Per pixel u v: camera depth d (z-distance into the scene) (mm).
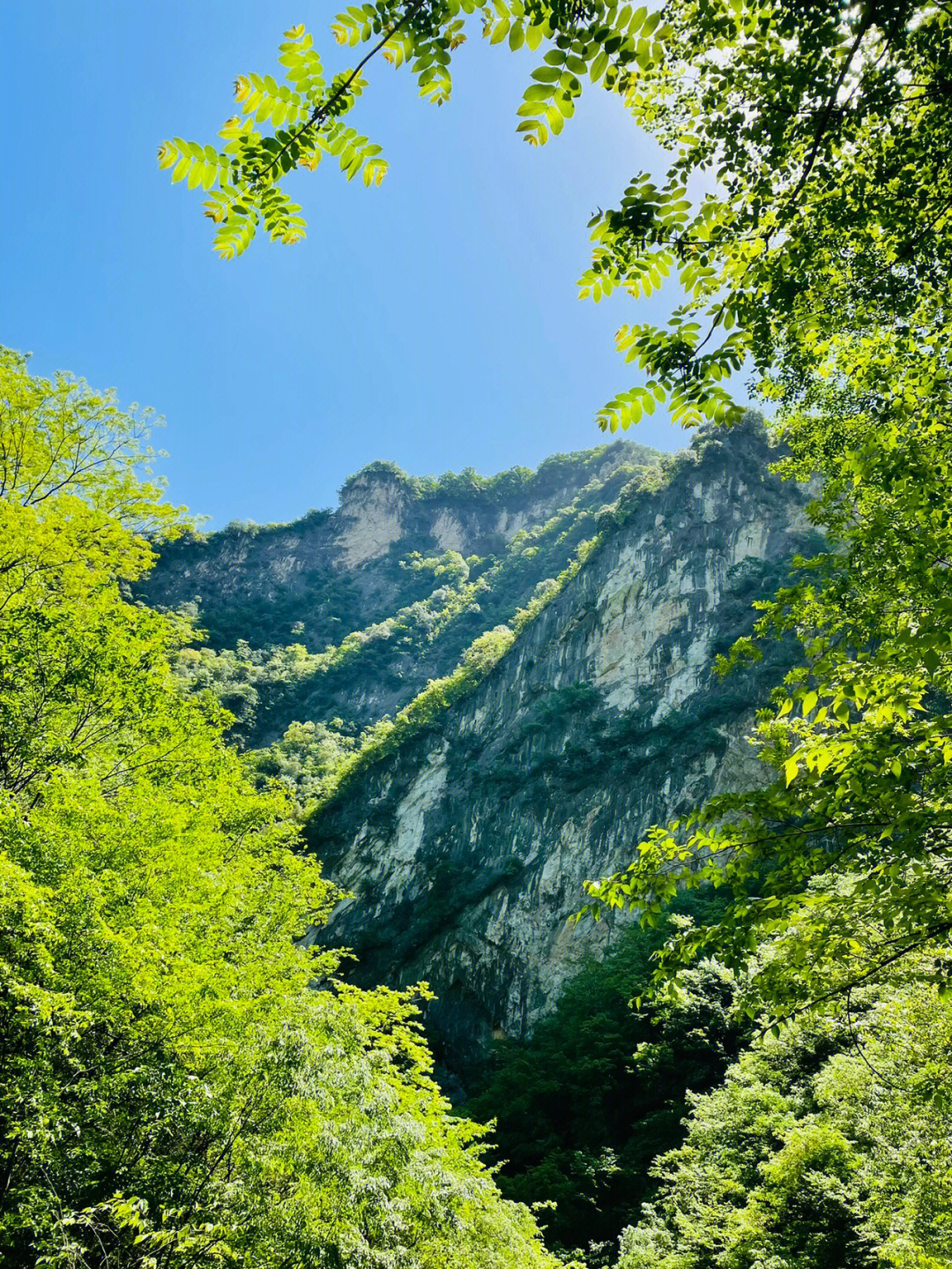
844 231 6238
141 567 15320
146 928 8367
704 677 55312
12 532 11945
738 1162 18266
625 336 3770
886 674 5090
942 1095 8273
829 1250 13172
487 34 2445
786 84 4090
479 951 50688
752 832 5438
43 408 16062
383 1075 12578
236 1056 8898
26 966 7562
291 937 13930
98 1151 8023
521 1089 32812
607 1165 25812
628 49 2514
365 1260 8102
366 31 2396
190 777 14273
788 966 5586
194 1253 7430
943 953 6031
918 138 5262
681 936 5660
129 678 12461
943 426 5918
